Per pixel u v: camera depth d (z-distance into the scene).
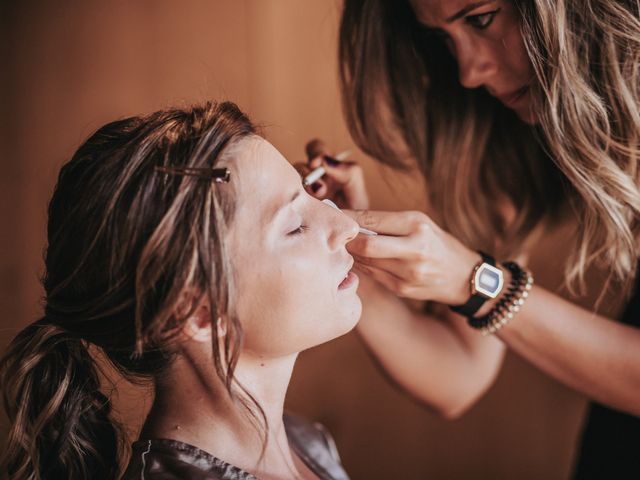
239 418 0.83
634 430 1.19
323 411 2.10
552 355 1.08
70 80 2.14
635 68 1.02
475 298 1.04
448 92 1.29
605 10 1.00
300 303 0.80
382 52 1.25
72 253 0.78
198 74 2.09
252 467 0.84
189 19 2.08
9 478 0.85
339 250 0.83
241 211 0.78
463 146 1.32
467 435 2.08
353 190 1.15
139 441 0.82
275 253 0.79
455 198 1.35
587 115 1.03
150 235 0.74
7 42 2.12
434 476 2.09
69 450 0.86
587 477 1.28
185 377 0.83
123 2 2.11
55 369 0.85
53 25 2.13
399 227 0.99
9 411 0.85
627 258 1.12
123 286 0.76
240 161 0.78
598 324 1.09
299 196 0.83
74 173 0.79
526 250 1.37
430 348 1.28
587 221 1.14
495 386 2.06
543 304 1.07
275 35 2.02
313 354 2.08
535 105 1.07
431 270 1.01
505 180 1.35
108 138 0.79
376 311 1.25
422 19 1.08
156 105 2.10
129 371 0.85
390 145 1.33
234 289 0.77
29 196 2.12
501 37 1.04
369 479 2.10
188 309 0.76
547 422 2.05
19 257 2.11
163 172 0.75
